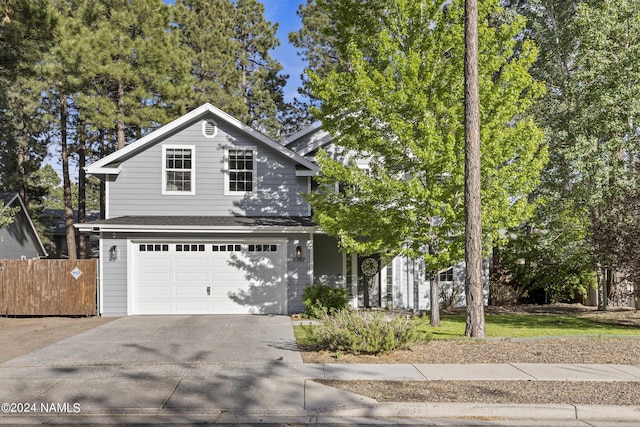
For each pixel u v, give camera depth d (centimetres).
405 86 1348
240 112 3450
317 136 2130
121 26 2491
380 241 1395
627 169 1689
